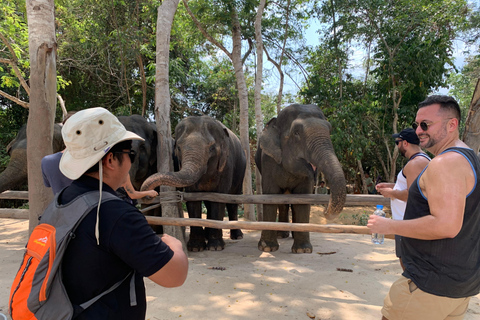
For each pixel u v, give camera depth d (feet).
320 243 20.43
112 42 38.99
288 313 10.07
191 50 49.16
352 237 22.45
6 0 30.81
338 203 13.19
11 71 33.01
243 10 33.83
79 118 4.26
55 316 3.82
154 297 11.18
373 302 10.99
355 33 38.50
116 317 4.13
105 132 4.34
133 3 38.04
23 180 18.65
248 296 11.36
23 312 3.89
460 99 61.00
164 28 19.93
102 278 4.04
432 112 6.03
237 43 31.76
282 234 22.31
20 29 30.40
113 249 3.97
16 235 21.89
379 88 40.27
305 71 43.96
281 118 17.63
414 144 9.74
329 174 13.74
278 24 39.40
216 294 11.51
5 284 12.25
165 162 18.90
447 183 5.23
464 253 5.50
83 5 37.78
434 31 36.24
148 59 46.24
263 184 18.78
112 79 46.73
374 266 15.28
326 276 13.58
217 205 18.83
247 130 31.01
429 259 5.68
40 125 13.73
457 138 6.00
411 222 5.49
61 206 4.21
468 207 5.37
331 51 40.55
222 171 19.27
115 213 4.04
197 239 18.63
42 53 13.74
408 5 36.55
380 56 38.45
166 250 4.19
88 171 4.43
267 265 15.28
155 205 17.95
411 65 36.27
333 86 41.81
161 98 19.57
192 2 33.60
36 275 3.86
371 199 16.67
